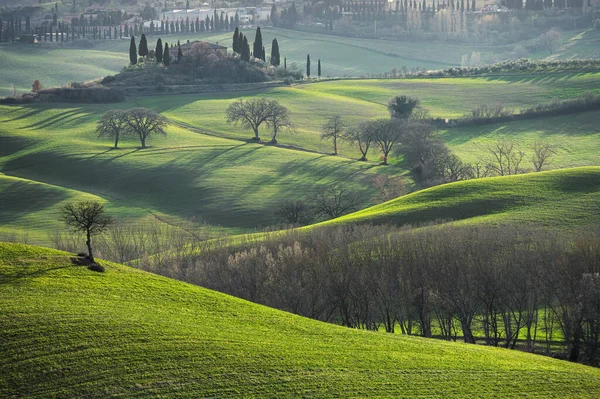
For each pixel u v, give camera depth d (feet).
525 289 432.66
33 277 345.31
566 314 411.54
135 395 268.21
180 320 327.67
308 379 287.48
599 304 395.14
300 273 476.13
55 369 277.64
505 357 335.47
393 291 460.96
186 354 295.48
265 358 300.61
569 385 298.76
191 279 476.13
